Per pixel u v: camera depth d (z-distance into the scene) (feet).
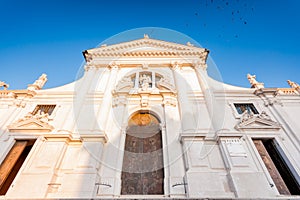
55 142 32.48
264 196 25.34
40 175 27.40
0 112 39.91
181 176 28.48
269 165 31.12
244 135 34.99
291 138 34.83
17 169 31.40
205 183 26.37
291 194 28.40
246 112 40.27
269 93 45.06
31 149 31.37
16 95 44.19
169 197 25.71
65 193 25.25
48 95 44.88
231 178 27.40
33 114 39.75
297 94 45.37
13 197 25.04
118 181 28.40
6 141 33.94
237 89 48.49
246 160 30.04
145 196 26.61
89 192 25.34
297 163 31.07
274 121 37.50
